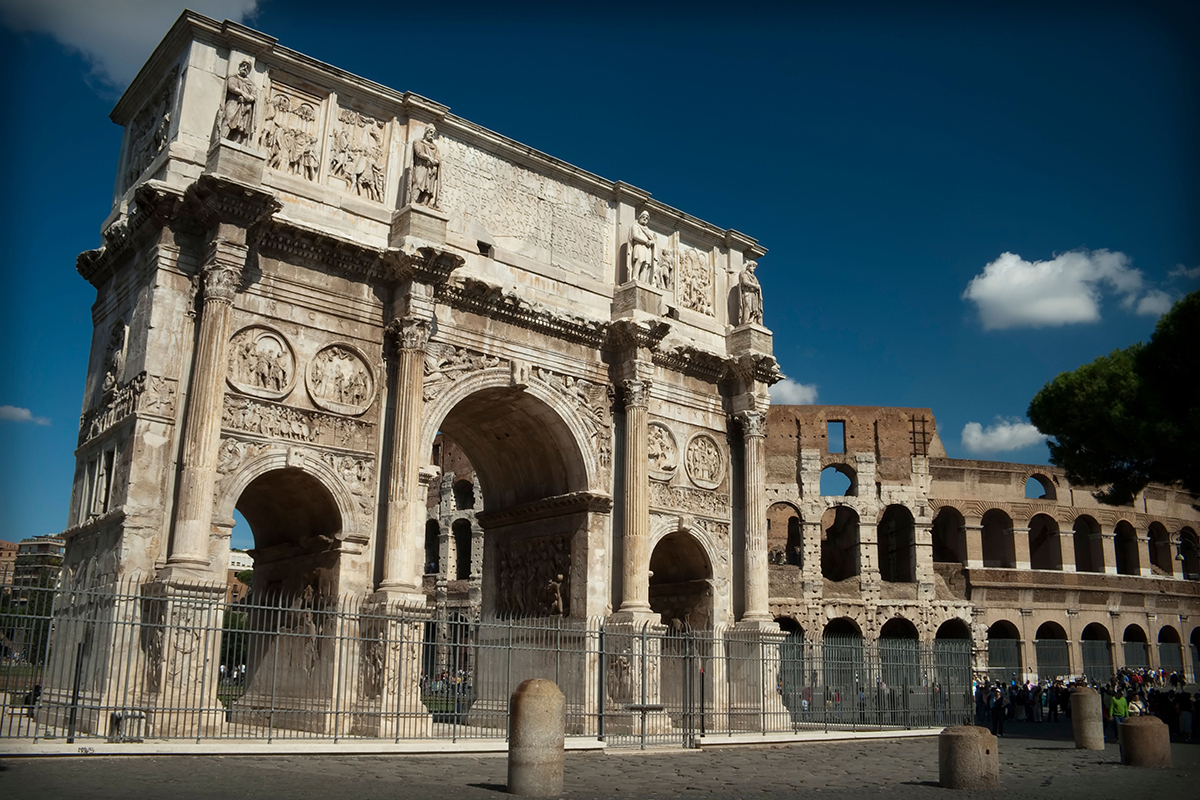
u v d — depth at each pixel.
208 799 16.11
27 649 22.69
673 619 42.09
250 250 30.64
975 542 74.31
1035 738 40.47
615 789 19.98
